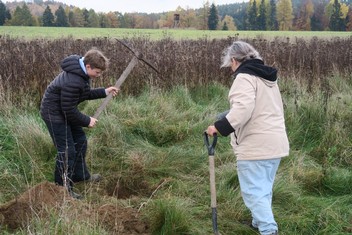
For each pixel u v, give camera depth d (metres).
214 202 3.29
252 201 3.23
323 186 4.47
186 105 6.74
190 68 7.79
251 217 3.75
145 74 7.45
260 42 10.85
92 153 4.96
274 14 74.00
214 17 70.12
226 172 4.46
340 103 6.45
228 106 6.91
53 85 3.78
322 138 5.57
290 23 73.56
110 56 8.02
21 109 5.98
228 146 5.29
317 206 4.00
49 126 3.89
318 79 7.69
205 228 3.55
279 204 4.00
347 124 5.84
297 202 4.00
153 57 7.95
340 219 3.78
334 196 4.32
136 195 4.39
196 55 8.42
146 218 3.59
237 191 4.11
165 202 3.63
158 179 4.59
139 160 4.80
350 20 65.12
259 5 74.12
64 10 67.31
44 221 3.12
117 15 66.38
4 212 3.38
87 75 3.78
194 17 70.12
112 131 5.32
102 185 4.44
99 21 64.75
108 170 4.75
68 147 3.96
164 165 4.77
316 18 72.38
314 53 9.16
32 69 6.64
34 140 4.90
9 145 4.88
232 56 3.20
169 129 5.67
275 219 3.74
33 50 8.33
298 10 79.19
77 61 3.74
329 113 6.01
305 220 3.73
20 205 3.40
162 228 3.48
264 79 3.12
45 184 3.60
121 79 4.31
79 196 3.98
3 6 58.94
